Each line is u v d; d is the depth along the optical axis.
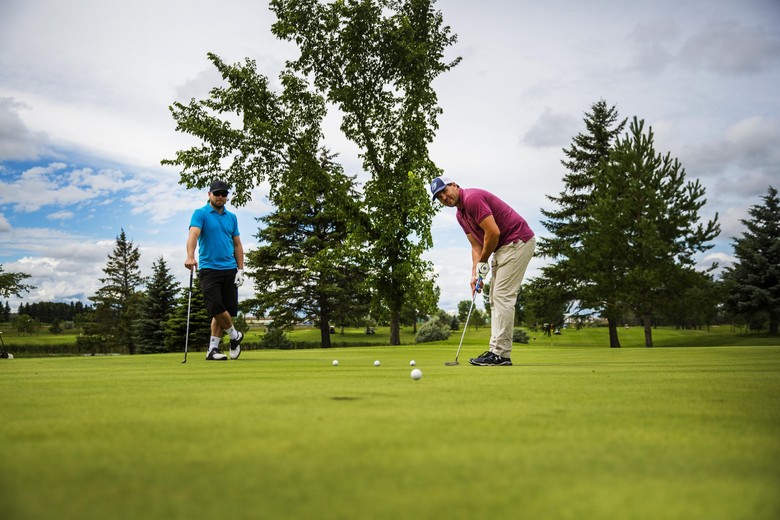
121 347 57.62
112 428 1.60
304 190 23.80
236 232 7.61
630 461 1.21
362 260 24.56
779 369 4.33
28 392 2.67
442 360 7.19
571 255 27.23
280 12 22.61
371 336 69.38
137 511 0.89
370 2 22.39
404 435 1.49
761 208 41.94
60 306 86.81
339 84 23.52
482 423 1.68
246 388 2.82
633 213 25.66
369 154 24.36
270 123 22.47
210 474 1.11
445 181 5.59
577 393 2.54
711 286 25.02
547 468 1.15
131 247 58.28
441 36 23.94
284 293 38.66
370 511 0.88
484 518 0.85
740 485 1.03
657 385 2.94
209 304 7.32
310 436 1.47
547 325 36.66
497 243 5.38
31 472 1.13
